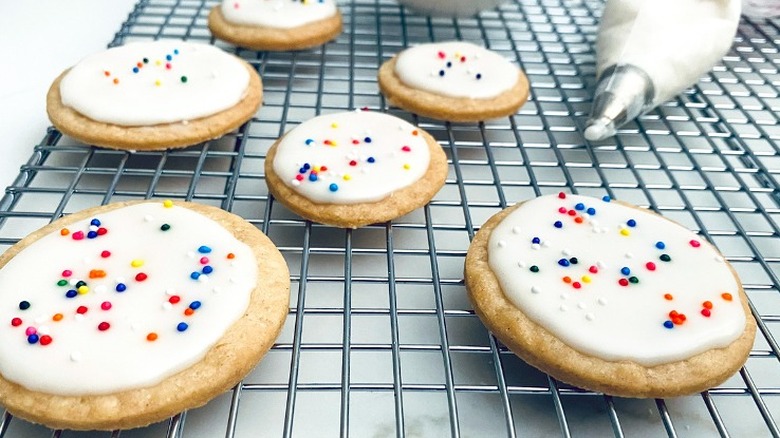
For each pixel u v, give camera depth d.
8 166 0.19
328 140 0.19
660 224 0.17
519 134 0.22
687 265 0.16
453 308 0.16
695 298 0.15
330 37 0.26
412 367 0.15
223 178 0.20
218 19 0.25
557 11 0.30
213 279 0.14
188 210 0.16
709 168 0.20
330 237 0.18
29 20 0.27
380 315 0.16
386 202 0.18
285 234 0.18
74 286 0.14
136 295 0.14
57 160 0.20
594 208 0.17
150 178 0.20
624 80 0.21
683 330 0.14
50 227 0.16
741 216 0.19
